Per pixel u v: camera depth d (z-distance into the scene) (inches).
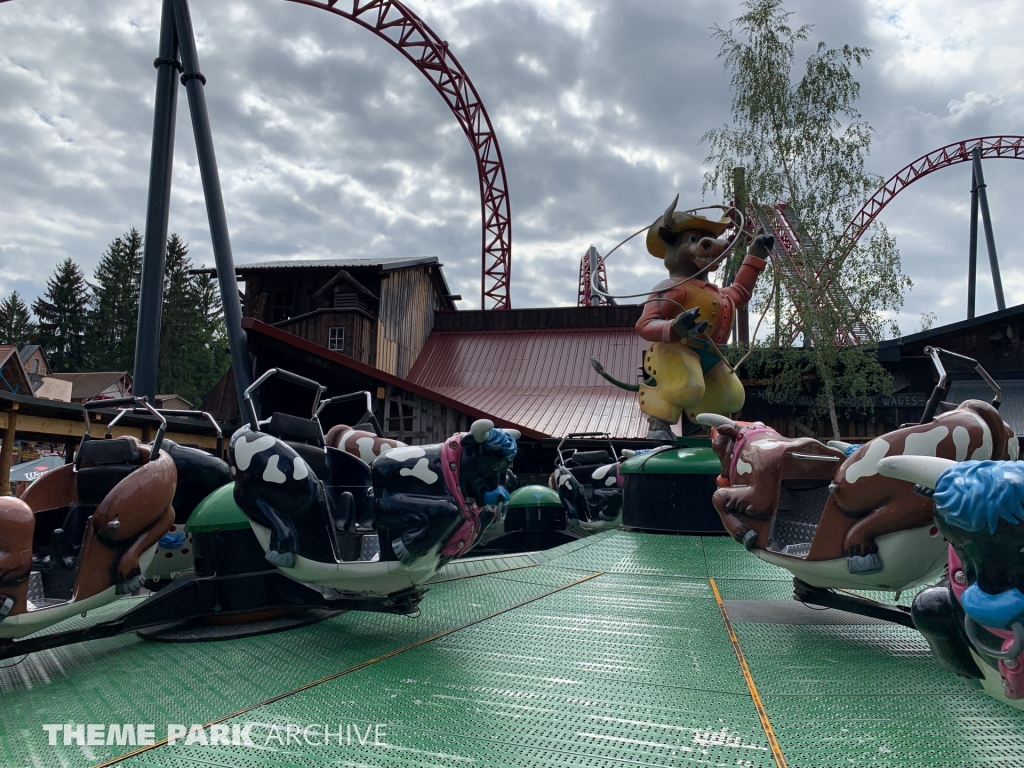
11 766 87.0
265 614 158.2
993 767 84.1
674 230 289.0
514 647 137.3
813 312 629.9
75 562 143.9
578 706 104.7
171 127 392.2
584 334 1021.8
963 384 745.0
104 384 2256.4
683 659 128.8
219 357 3097.9
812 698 108.0
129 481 130.9
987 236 1077.8
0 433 400.5
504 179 1537.9
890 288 615.8
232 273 393.4
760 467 154.8
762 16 641.6
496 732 95.1
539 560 236.4
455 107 1460.4
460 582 202.8
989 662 76.2
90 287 2999.5
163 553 201.0
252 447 143.0
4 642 119.4
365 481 181.9
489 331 1078.4
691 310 270.7
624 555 243.6
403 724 97.9
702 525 284.8
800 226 635.5
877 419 767.7
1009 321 741.9
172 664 128.8
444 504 139.6
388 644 140.0
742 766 84.8
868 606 140.9
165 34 396.5
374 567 141.0
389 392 581.9
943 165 1521.9
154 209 378.9
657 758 87.1
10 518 113.6
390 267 932.0
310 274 966.4
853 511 130.0
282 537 140.4
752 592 189.8
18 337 3147.1
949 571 83.4
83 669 127.8
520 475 666.8
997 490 66.2
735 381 298.5
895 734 94.0
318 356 523.8
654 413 291.0
